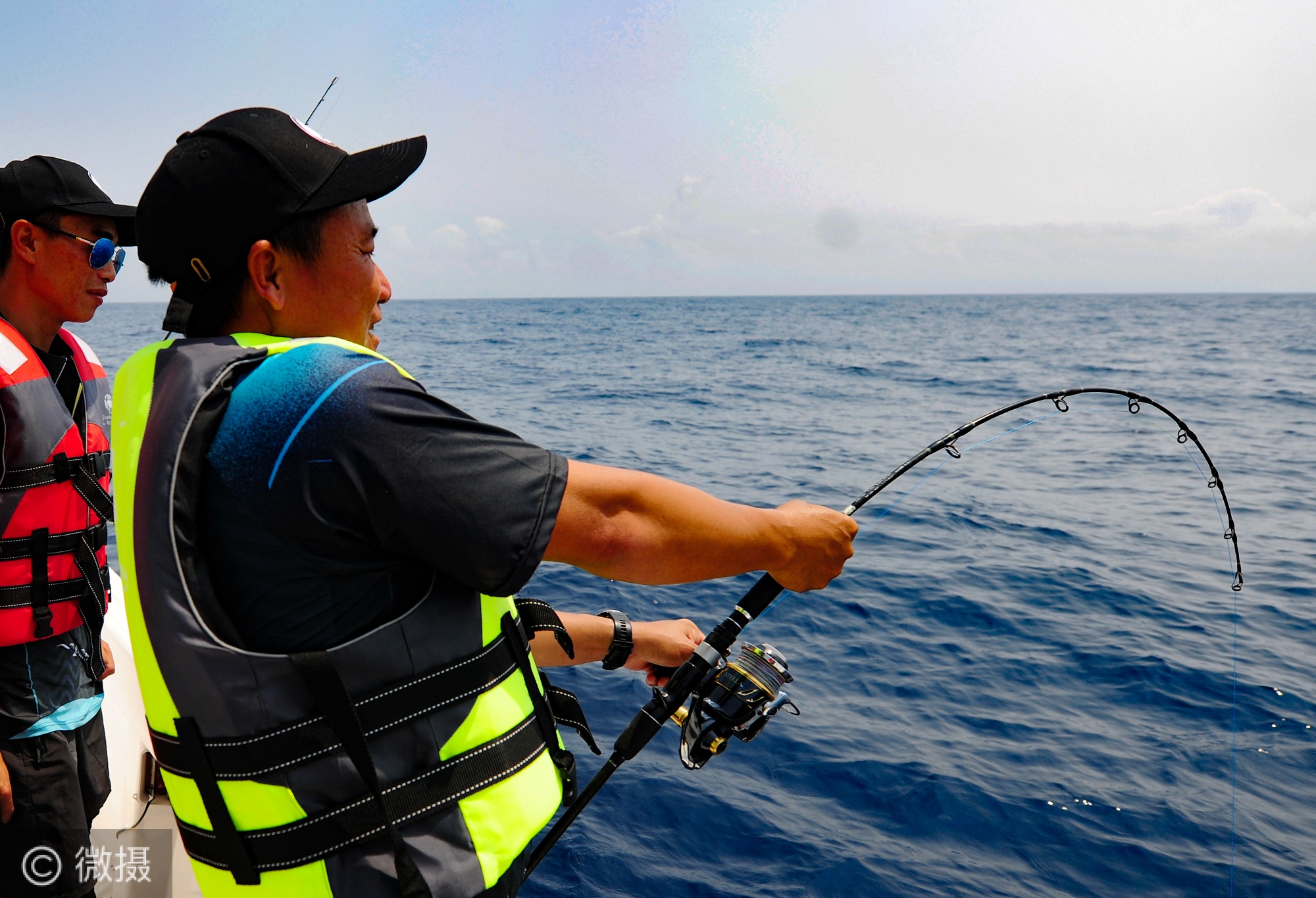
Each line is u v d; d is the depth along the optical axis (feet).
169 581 2.59
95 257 6.64
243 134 2.84
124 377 2.93
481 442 2.66
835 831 12.26
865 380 102.73
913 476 43.78
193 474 2.59
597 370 116.06
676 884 10.97
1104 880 11.51
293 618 2.61
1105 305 445.37
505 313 384.27
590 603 21.25
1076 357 136.46
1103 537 29.99
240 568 2.61
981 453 51.34
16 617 5.95
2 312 6.56
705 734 4.39
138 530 2.66
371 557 2.63
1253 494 38.55
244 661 2.56
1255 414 69.72
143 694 2.82
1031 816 12.83
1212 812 13.08
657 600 21.62
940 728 15.57
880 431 62.23
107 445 7.00
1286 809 13.25
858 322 277.64
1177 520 33.12
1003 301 582.35
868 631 20.25
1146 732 15.69
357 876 2.61
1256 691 17.40
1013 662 18.69
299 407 2.56
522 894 10.65
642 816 12.34
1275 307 404.36
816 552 3.48
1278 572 25.90
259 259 2.87
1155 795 13.52
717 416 70.90
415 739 2.69
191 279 2.97
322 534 2.55
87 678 6.45
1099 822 12.75
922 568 25.40
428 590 2.75
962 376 107.55
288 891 2.62
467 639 2.81
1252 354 138.00
